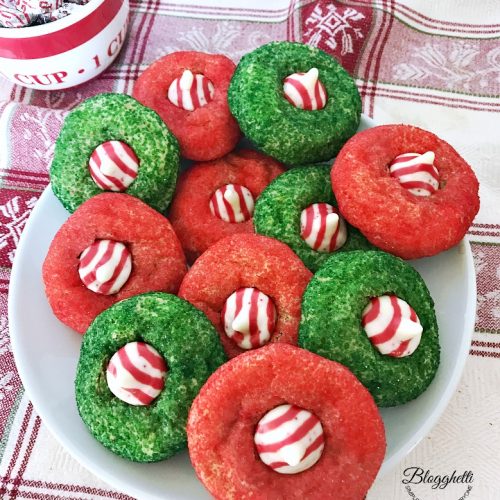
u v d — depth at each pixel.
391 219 0.24
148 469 0.22
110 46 0.36
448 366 0.24
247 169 0.29
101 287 0.25
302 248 0.26
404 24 0.38
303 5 0.39
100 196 0.26
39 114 0.35
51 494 0.25
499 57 0.37
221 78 0.30
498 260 0.31
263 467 0.20
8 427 0.27
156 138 0.27
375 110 0.36
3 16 0.33
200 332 0.22
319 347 0.22
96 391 0.22
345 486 0.20
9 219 0.32
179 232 0.28
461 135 0.35
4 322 0.29
